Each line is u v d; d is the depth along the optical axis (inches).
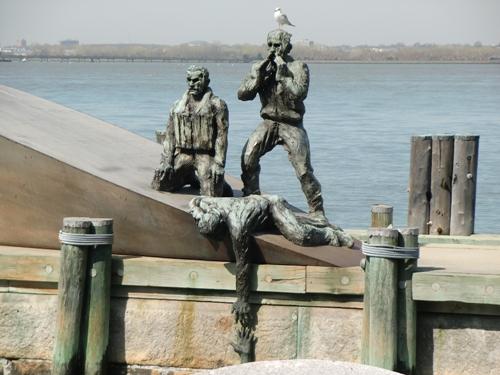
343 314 1099.3
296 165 1165.7
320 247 1128.2
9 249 1152.2
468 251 1251.2
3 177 1162.0
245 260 1094.4
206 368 1115.9
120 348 1123.9
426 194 1573.6
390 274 1067.3
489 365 1085.1
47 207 1154.0
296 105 1163.3
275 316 1105.4
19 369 1138.7
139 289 1119.0
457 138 1565.0
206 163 1152.8
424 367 1096.2
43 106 1428.4
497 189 2372.0
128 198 1128.2
